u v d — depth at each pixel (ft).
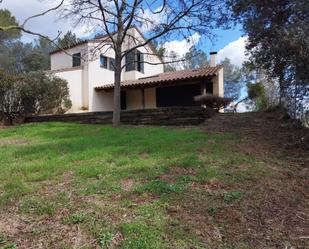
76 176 14.88
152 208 11.14
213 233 9.88
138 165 16.16
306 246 9.36
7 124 40.91
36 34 21.54
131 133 26.45
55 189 13.26
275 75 24.75
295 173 15.29
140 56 68.28
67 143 22.99
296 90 21.52
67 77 57.06
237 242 9.48
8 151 21.30
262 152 18.97
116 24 34.99
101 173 15.12
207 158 17.26
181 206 11.44
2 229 10.00
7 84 40.40
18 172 15.80
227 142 21.45
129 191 12.72
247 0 24.84
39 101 43.93
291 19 20.93
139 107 65.36
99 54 54.44
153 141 22.12
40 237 9.55
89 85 59.57
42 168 16.24
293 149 19.66
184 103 60.85
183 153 18.39
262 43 23.63
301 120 24.49
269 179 14.26
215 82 58.75
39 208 11.25
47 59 106.93
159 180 13.89
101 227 9.94
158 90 63.67
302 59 18.35
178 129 28.09
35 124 36.96
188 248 9.07
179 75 59.16
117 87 33.71
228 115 36.83
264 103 44.01
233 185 13.43
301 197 12.55
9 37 100.01
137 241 9.20
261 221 10.67
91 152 19.36
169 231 9.80
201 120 32.65
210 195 12.42
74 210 11.11
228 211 11.19
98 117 37.78
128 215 10.71
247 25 25.11
